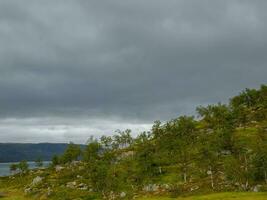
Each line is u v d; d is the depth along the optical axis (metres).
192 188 131.62
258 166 127.62
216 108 197.62
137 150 192.88
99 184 139.50
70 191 155.88
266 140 149.25
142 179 152.88
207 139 172.00
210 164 140.75
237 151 150.38
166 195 128.75
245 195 104.94
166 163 174.00
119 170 173.50
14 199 161.88
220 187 126.75
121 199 131.88
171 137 187.88
